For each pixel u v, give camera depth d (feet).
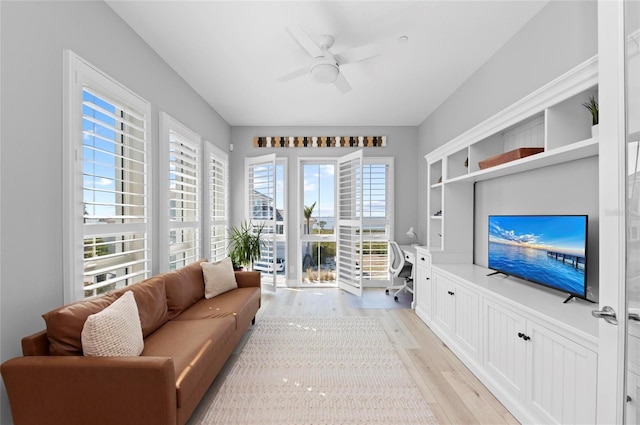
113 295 6.52
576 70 5.39
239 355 9.00
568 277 6.39
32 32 5.54
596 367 4.57
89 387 4.69
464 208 11.30
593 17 6.29
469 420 6.19
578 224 6.16
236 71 10.95
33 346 4.95
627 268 3.52
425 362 8.65
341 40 8.95
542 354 5.65
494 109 9.74
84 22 6.73
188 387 5.33
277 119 16.42
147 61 9.18
